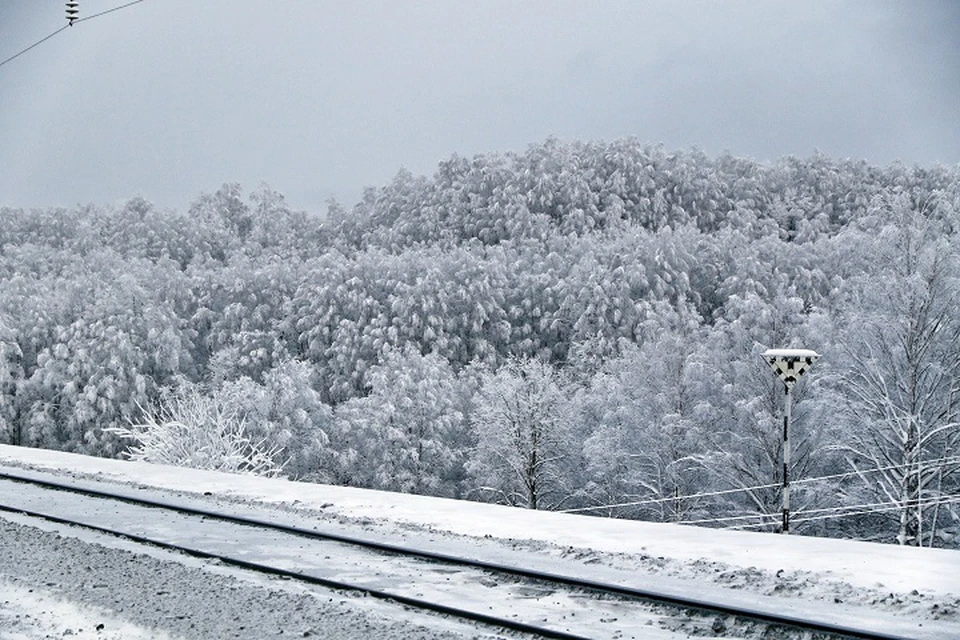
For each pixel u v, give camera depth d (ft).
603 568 39.68
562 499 202.59
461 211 445.37
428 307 296.92
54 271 374.84
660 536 47.50
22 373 277.85
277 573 37.42
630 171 438.81
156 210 472.03
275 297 326.85
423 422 239.30
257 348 304.30
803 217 405.80
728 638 28.58
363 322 301.43
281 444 219.00
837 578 36.35
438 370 252.83
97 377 267.80
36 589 34.37
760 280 279.08
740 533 48.44
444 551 42.93
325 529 49.65
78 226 465.06
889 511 143.95
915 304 142.61
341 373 296.92
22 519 50.96
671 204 429.79
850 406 149.59
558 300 310.45
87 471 77.66
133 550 42.73
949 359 144.46
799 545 44.57
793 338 173.99
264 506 59.67
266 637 28.19
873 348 147.95
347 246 460.55
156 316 286.46
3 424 266.98
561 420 199.62
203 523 51.13
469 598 33.27
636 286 282.15
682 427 173.37
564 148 471.62
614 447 184.24
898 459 146.00
